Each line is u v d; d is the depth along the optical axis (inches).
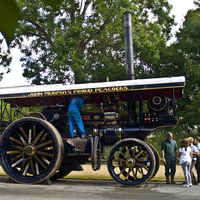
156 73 729.0
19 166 278.1
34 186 237.3
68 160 272.8
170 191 219.6
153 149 279.0
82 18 615.5
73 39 590.6
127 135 261.7
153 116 257.0
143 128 259.4
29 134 263.0
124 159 244.8
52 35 609.9
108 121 273.7
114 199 191.3
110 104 288.5
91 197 197.2
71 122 265.0
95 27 700.0
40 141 262.7
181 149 259.6
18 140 276.1
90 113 273.9
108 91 251.8
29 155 255.6
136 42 617.6
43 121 254.1
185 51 630.5
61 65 592.7
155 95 257.6
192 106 566.3
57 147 246.1
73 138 260.8
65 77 693.9
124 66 697.0
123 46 629.9
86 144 258.1
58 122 280.8
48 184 248.8
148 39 661.3
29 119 255.8
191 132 366.6
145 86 246.5
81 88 256.4
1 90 271.6
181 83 241.0
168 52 687.1
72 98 267.1
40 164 269.7
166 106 255.3
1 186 236.1
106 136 265.3
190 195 203.8
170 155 277.4
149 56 644.1
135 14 635.5
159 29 693.9
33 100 297.3
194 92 642.8
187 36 618.2
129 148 261.0
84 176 340.8
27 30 584.7
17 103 300.7
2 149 257.1
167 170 277.3
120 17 592.4
